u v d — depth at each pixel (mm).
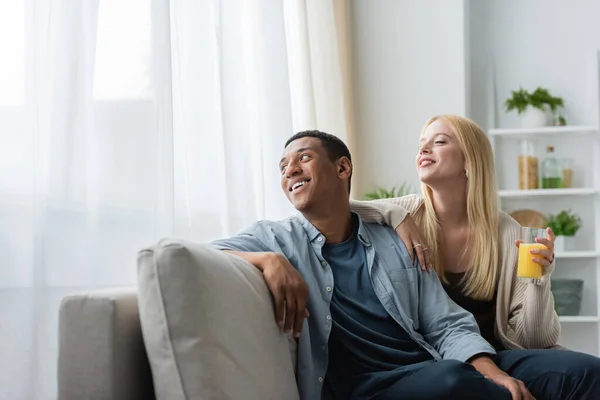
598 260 4766
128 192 2217
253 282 1850
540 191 4695
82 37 2061
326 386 2139
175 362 1601
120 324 1630
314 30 4016
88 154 2105
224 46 2926
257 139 3195
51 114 2002
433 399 1900
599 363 2086
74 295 1642
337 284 2209
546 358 2129
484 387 1923
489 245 2508
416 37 4621
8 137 1868
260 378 1743
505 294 2471
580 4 4910
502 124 4996
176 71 2635
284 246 2172
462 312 2277
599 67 4855
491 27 5000
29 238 1892
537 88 4891
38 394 1878
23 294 1873
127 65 2266
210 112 2857
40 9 1941
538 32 4953
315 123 3730
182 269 1613
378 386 2035
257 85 3252
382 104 4633
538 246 2344
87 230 2047
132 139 2242
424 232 2578
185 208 2645
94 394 1608
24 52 1907
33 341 1862
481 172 2531
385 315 2205
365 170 4637
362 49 4660
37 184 1908
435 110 4590
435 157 2545
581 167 4879
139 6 2305
